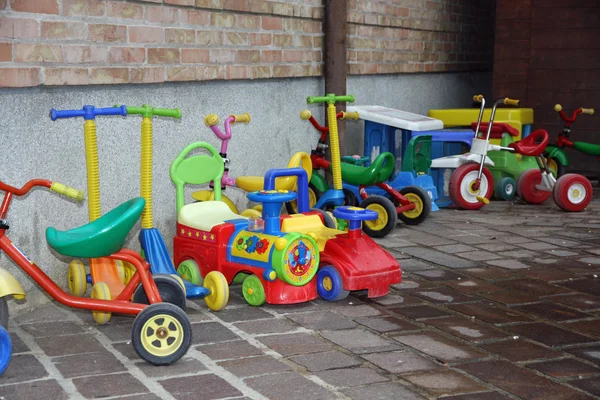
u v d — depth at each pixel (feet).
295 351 10.04
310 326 10.84
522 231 15.71
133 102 12.64
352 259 11.65
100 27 11.88
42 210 11.40
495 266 13.39
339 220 14.70
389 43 19.26
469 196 17.69
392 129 17.37
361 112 17.03
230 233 11.94
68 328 10.73
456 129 19.79
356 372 9.50
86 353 9.98
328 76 16.97
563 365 9.71
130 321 10.96
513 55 21.91
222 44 14.16
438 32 21.75
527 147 17.92
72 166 11.77
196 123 13.88
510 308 11.50
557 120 21.70
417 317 11.16
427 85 21.53
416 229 15.87
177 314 9.63
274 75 15.51
